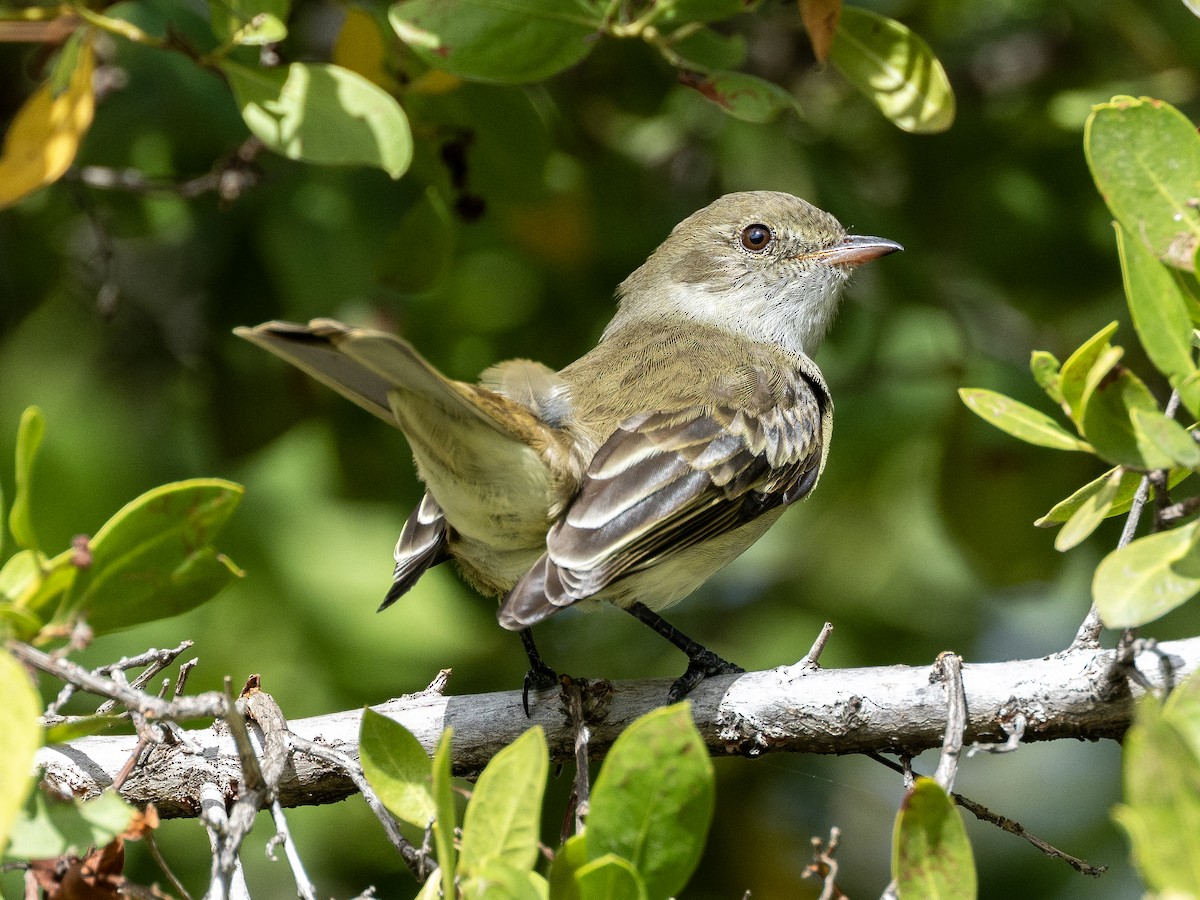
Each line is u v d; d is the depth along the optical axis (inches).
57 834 211.6
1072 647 270.1
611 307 482.6
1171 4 451.8
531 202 406.0
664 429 336.5
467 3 309.9
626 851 204.7
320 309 450.9
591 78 472.4
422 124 389.4
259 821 445.1
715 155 499.8
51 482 491.2
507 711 300.7
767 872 457.4
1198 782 175.2
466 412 294.2
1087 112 452.8
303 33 447.5
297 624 482.3
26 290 481.4
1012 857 505.0
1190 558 204.8
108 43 409.7
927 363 508.7
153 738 254.4
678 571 342.6
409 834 378.6
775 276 422.6
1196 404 207.9
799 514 532.4
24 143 289.7
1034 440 216.5
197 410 490.6
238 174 398.0
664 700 295.0
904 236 470.3
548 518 317.1
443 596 490.0
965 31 486.3
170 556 221.1
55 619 219.8
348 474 460.8
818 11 301.9
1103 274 460.1
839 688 280.7
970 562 458.0
